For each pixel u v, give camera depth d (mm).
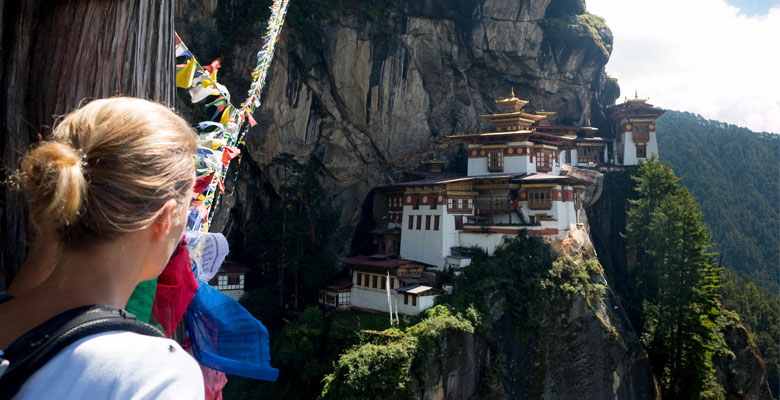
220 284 43500
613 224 60688
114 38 2213
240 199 48844
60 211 1109
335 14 52500
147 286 1752
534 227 44406
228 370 1991
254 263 47812
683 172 143375
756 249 122000
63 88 2141
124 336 1097
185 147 1335
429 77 58812
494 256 44219
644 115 64875
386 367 31984
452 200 46844
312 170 50281
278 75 48688
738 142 156250
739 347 48594
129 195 1125
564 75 65875
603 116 70562
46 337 1042
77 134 1194
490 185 48938
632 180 60375
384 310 41562
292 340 35656
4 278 2051
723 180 141500
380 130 55500
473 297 40094
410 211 49031
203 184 2553
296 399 33656
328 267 49031
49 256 1257
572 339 40500
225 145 2900
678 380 43250
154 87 2441
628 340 41938
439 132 60469
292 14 49719
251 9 48688
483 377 37781
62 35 2166
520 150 50938
